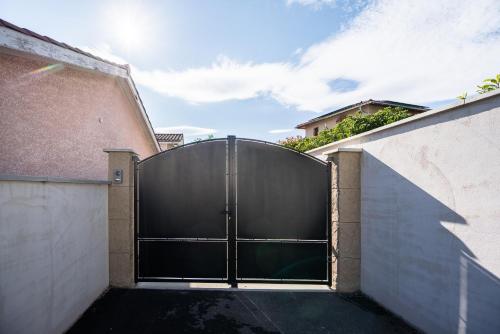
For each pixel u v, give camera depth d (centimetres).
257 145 431
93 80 582
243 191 428
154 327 307
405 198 304
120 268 411
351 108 1681
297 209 426
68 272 298
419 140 283
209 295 390
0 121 379
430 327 270
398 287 318
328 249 422
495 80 260
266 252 424
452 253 243
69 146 508
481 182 217
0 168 377
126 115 758
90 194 355
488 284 212
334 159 416
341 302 370
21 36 370
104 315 331
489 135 211
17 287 218
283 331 302
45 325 254
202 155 430
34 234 241
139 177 426
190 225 425
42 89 448
